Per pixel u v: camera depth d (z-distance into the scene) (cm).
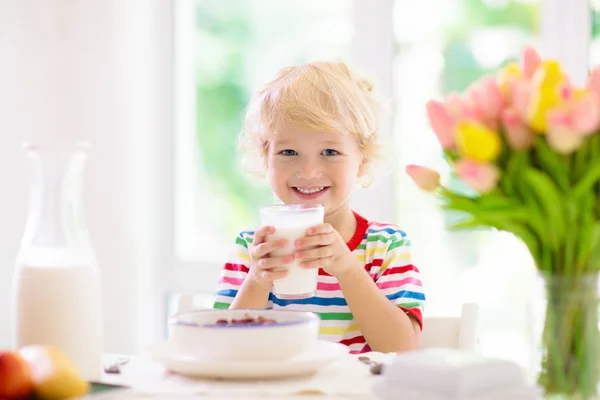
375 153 197
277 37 308
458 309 283
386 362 125
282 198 183
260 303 163
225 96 317
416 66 286
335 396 106
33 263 119
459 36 281
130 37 310
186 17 319
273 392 107
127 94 309
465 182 101
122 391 107
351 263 155
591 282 100
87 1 309
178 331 117
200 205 321
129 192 310
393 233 184
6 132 296
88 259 121
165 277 320
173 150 319
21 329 118
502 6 274
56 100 312
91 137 310
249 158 218
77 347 117
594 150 98
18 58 300
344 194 182
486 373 97
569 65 262
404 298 169
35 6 304
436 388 96
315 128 177
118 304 310
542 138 99
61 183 120
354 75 200
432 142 283
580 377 100
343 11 296
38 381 98
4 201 296
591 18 261
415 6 285
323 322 173
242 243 188
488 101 103
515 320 278
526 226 103
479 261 281
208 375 114
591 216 100
